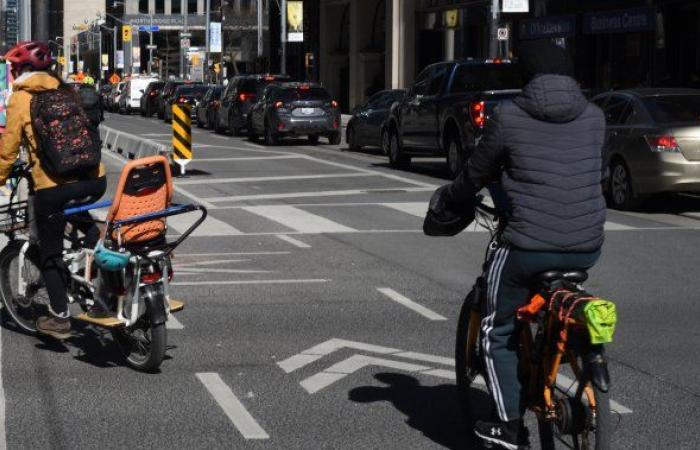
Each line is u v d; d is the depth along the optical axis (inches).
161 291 317.1
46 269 334.6
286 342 358.0
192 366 327.9
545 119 222.2
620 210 738.8
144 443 257.3
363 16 2418.8
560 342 211.2
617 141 733.9
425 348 350.3
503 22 1690.5
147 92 2723.9
